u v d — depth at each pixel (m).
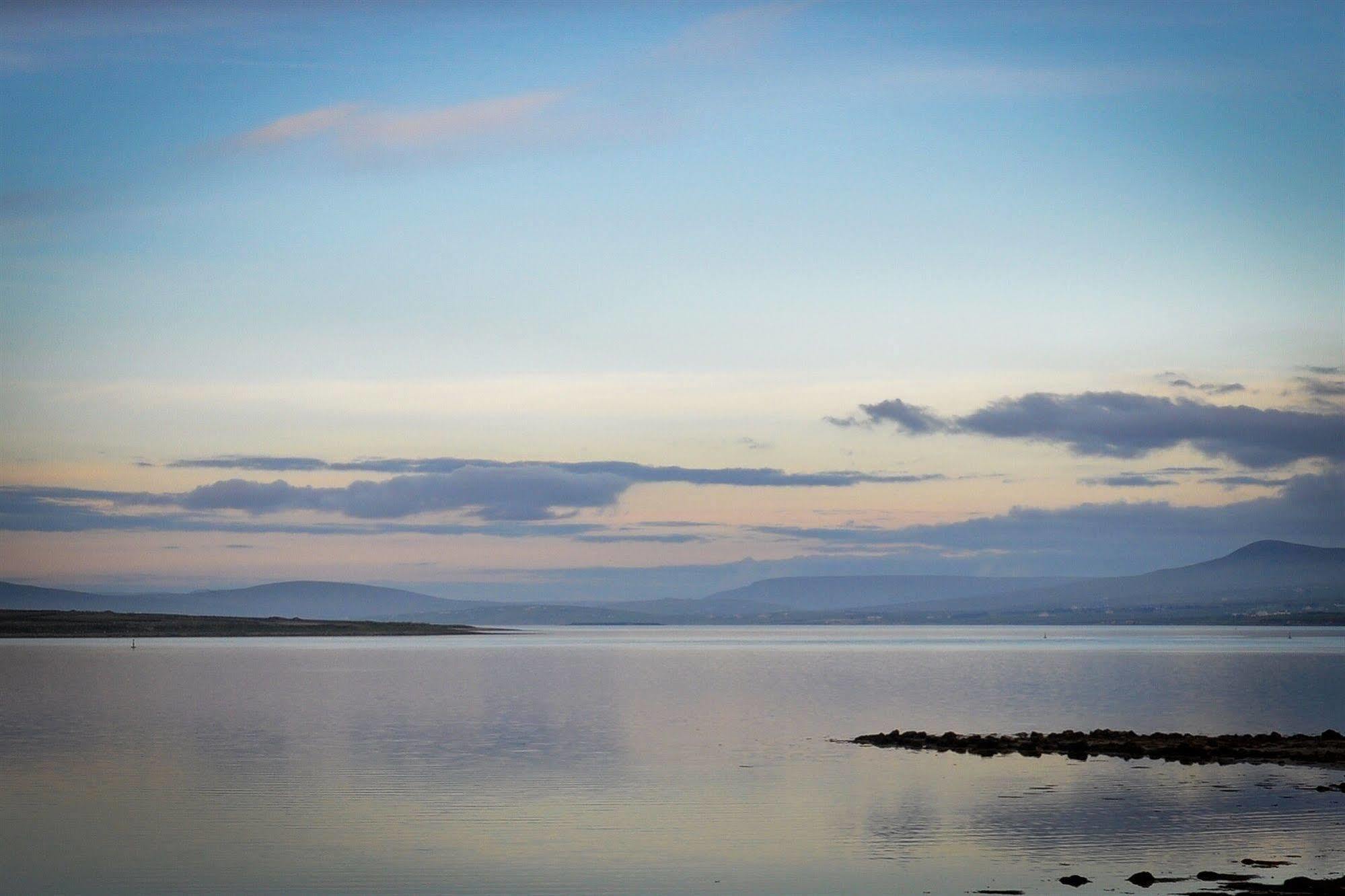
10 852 37.88
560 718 80.25
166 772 53.94
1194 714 84.19
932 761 57.94
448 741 65.88
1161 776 53.09
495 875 35.19
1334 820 42.69
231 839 39.66
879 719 80.38
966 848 38.50
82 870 35.72
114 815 43.62
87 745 63.44
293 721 76.81
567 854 37.78
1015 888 33.50
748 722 77.69
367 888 33.94
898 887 33.75
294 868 35.94
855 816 43.69
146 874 35.34
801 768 55.62
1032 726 76.06
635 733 70.75
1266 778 52.41
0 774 53.19
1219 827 41.53
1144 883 33.66
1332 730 71.00
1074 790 49.12
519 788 49.59
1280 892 32.34
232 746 63.34
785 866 36.12
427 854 37.66
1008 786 50.19
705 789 49.44
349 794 48.00
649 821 42.69
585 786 50.31
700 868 35.94
